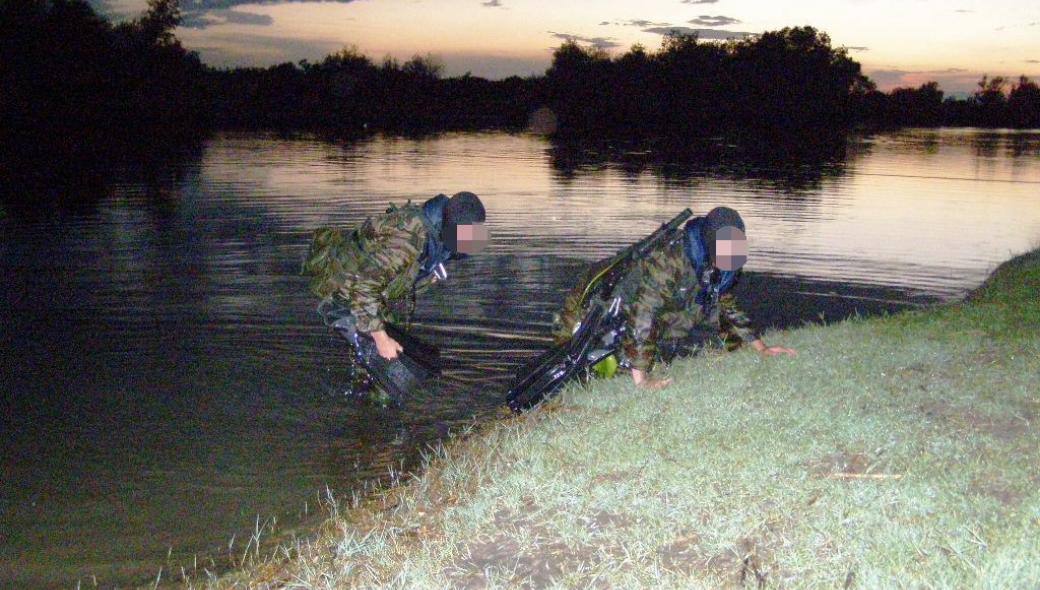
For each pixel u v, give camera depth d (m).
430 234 5.26
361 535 4.30
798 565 3.44
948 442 4.39
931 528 3.54
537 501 4.24
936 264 12.47
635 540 3.79
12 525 4.82
